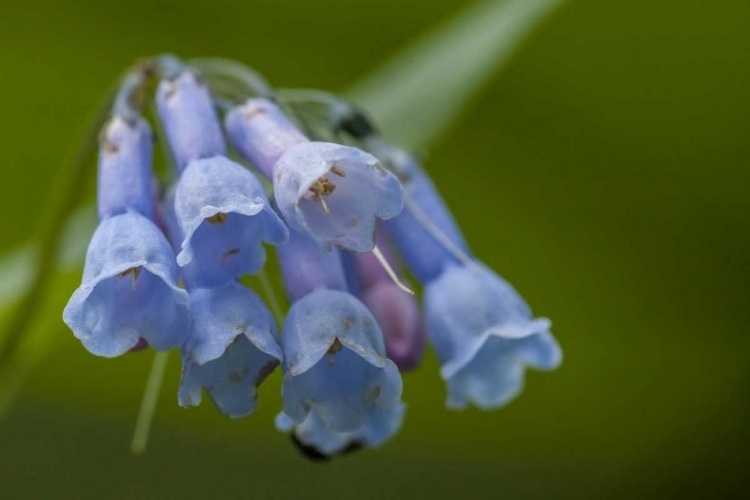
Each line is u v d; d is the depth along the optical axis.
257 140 0.21
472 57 0.25
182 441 0.30
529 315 0.22
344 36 0.30
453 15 0.30
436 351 0.22
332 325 0.20
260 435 0.30
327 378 0.20
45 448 0.29
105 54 0.30
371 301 0.22
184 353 0.20
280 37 0.30
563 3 0.25
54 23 0.29
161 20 0.30
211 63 0.22
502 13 0.25
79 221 0.25
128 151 0.21
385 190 0.20
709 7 0.30
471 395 0.22
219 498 0.30
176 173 0.22
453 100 0.25
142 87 0.22
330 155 0.20
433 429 0.30
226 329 0.20
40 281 0.24
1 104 0.30
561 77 0.30
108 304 0.20
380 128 0.25
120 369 0.28
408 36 0.30
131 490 0.30
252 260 0.20
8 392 0.24
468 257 0.22
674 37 0.30
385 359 0.20
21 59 0.30
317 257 0.21
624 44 0.30
